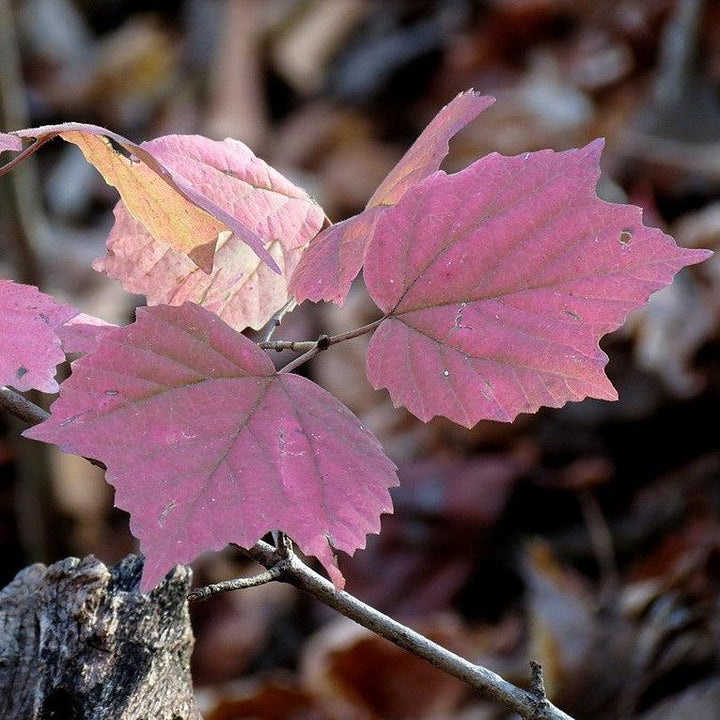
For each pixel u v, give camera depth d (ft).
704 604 3.99
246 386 2.22
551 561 4.28
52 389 2.16
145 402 2.19
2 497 5.72
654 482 4.87
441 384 2.27
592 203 2.26
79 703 2.39
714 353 4.96
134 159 2.25
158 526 2.15
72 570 2.43
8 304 2.19
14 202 4.92
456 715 4.15
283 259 2.35
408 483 5.10
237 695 4.27
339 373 5.74
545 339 2.26
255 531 2.16
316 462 2.19
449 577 4.85
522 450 5.10
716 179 5.76
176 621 2.44
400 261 2.29
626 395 5.03
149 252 2.35
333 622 5.00
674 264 2.25
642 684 3.87
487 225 2.28
